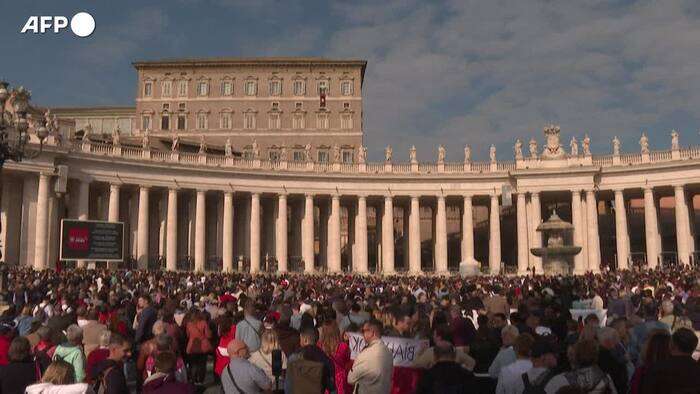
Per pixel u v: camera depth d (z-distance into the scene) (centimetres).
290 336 1198
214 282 3719
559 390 764
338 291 2870
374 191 7638
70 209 6256
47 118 5934
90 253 4553
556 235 5397
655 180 7144
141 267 6525
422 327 1288
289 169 7444
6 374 1025
